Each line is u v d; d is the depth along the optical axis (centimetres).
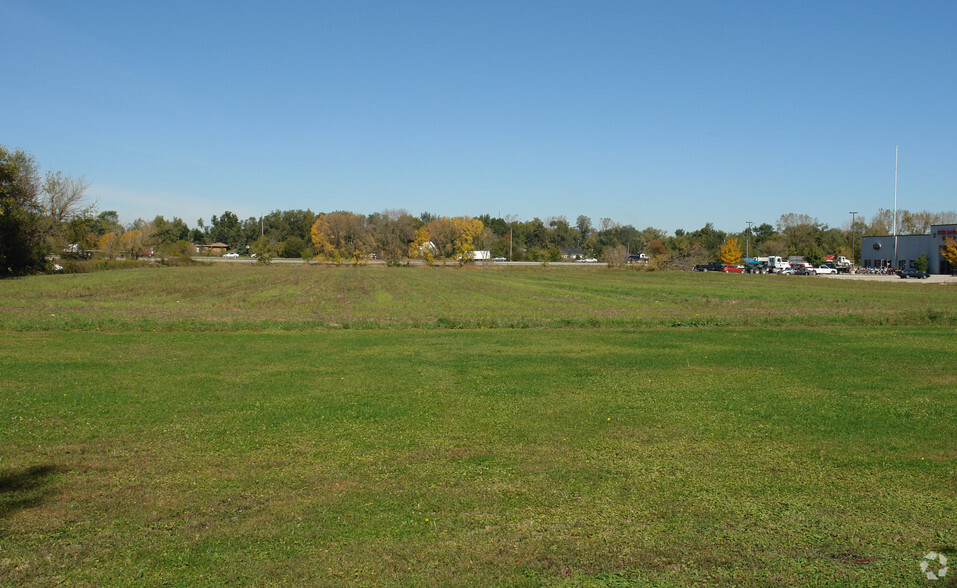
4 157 6231
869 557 633
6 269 6638
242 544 661
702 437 1061
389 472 888
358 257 11862
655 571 606
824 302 4384
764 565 617
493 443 1027
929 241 9581
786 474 877
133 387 1472
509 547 655
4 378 1576
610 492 809
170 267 9750
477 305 4147
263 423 1151
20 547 653
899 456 955
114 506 764
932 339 2416
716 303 4325
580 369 1741
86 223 7538
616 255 10981
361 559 629
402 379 1588
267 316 3212
